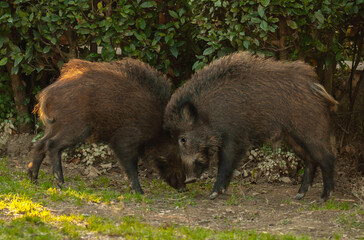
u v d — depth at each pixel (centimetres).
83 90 1167
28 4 1410
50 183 1196
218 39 1299
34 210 940
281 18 1309
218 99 1125
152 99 1188
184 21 1352
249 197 1223
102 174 1428
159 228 891
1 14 1400
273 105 1133
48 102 1184
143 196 1141
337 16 1308
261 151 1427
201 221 973
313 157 1168
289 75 1157
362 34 1482
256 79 1139
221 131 1126
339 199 1231
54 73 1565
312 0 1249
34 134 1587
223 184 1154
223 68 1145
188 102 1105
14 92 1560
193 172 1126
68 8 1339
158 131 1182
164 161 1202
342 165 1499
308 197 1255
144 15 1377
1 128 1568
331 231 916
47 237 791
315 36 1344
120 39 1366
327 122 1191
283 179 1389
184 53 1468
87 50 1508
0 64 1422
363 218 982
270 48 1344
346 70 1609
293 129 1152
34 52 1456
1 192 1073
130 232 844
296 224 962
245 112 1127
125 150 1183
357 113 1578
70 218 905
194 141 1119
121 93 1170
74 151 1482
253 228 942
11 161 1473
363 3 1318
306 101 1147
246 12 1260
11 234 795
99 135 1199
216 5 1239
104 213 978
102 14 1381
